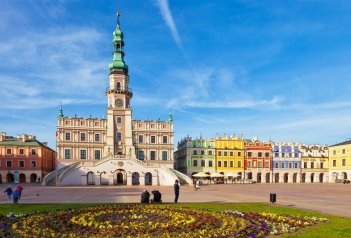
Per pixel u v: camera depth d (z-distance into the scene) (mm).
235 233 21781
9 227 24031
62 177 97625
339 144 150500
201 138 143875
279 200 46469
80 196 53656
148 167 105750
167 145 128375
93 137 122312
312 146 158625
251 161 147375
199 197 52219
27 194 58344
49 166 142875
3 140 127875
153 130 127625
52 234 21484
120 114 123000
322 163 155875
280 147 151750
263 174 148000
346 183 132000
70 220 26609
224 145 145000
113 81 124688
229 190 74812
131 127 123250
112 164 103812
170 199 48031
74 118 120875
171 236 21203
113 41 128125
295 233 22391
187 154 141375
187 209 33531
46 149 137000
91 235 21469
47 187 85688
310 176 154750
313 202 43500
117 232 22203
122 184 105062
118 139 121938
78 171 101250
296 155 152875
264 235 21844
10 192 47156
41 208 34906
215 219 27391
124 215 29938
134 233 21984
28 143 128625
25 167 125875
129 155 107500
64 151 118812
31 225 24719
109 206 35125
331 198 50531
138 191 68000
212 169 142375
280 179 150375
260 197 52594
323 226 24719
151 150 126875
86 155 120938
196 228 23750
